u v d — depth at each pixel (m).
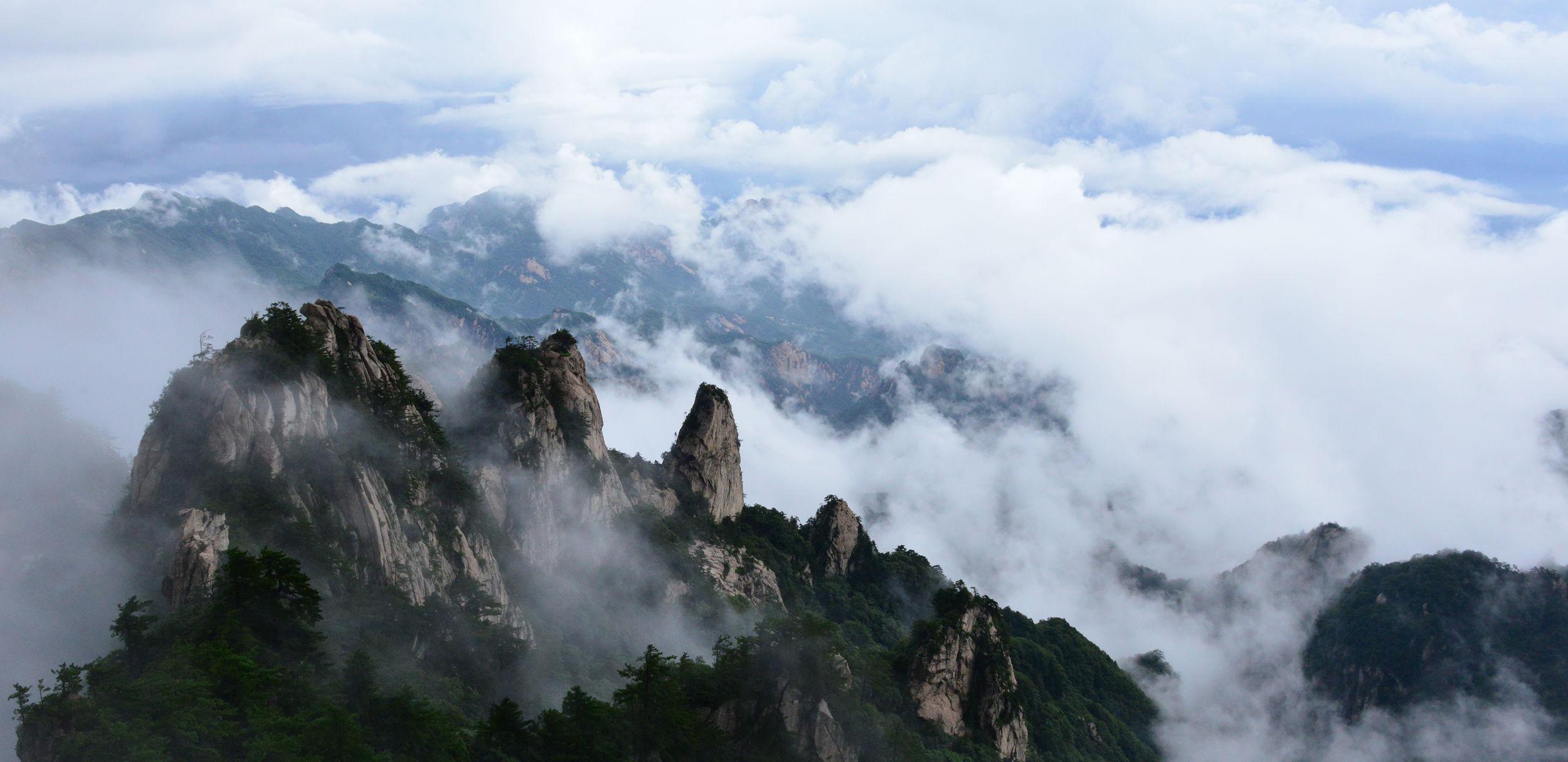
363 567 130.88
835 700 147.38
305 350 142.88
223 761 93.06
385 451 146.88
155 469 127.12
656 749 125.44
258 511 124.38
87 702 93.38
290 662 109.12
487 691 132.88
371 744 102.00
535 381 199.25
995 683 192.00
